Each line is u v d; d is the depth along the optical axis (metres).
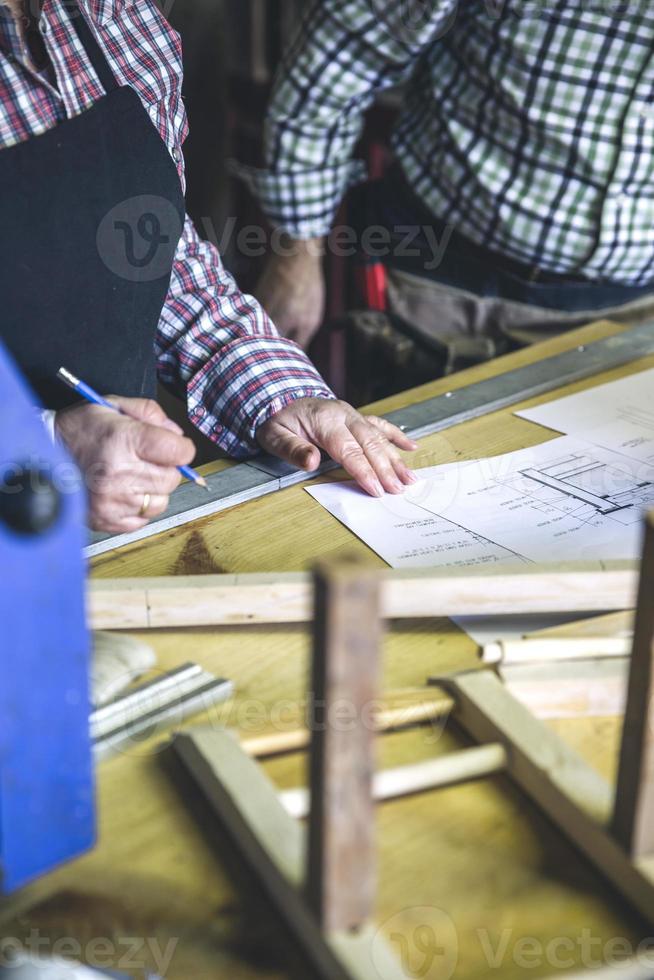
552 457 1.19
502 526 1.04
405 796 0.69
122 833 0.66
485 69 1.63
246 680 0.81
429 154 1.78
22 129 1.11
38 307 1.12
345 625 0.48
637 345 1.48
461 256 1.79
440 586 0.86
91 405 0.95
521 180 1.66
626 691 0.58
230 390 1.25
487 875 0.62
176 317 1.31
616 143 1.57
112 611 0.86
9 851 0.56
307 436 1.19
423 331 1.81
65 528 0.53
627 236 1.65
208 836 0.65
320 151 1.89
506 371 1.43
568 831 0.65
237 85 3.17
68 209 1.11
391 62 1.75
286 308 2.08
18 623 0.53
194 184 3.27
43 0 1.08
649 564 0.54
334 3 1.70
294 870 0.58
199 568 0.97
